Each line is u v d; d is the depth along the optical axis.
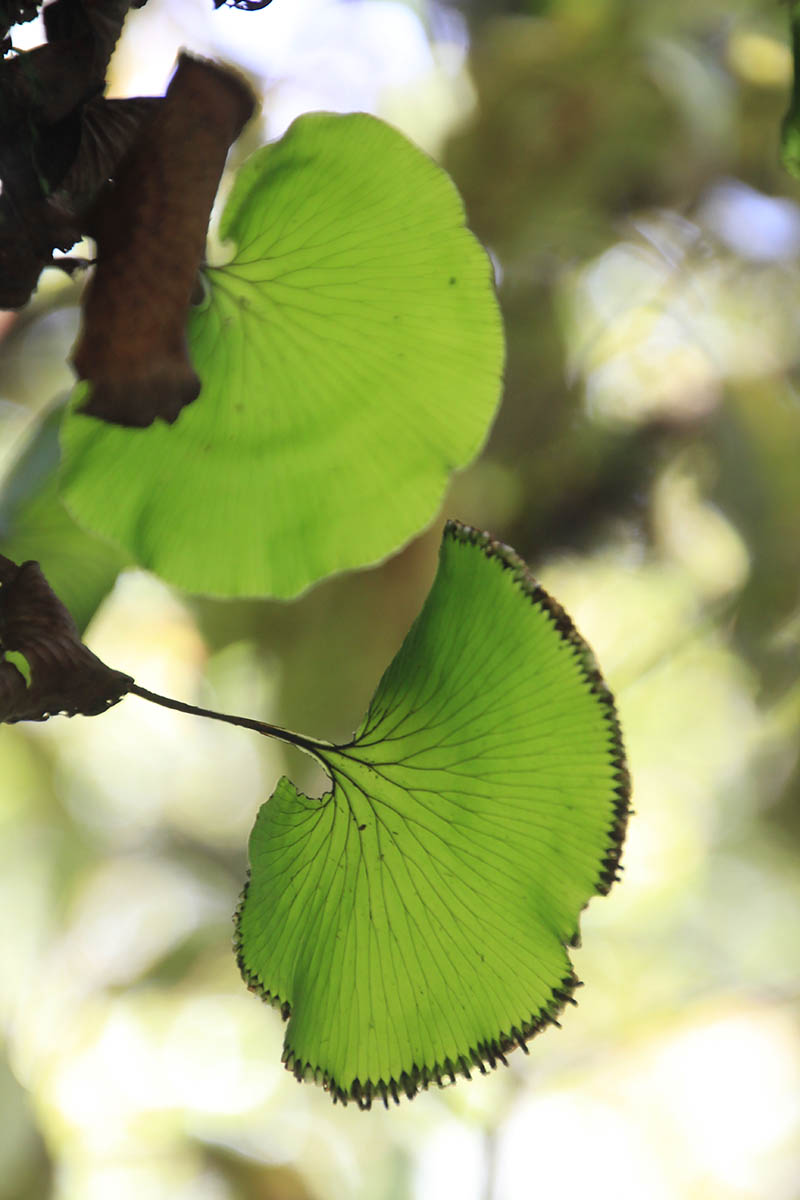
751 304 1.35
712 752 1.66
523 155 1.26
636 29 1.23
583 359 1.32
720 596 1.37
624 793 0.51
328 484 0.53
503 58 1.25
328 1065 0.52
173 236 0.49
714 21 1.29
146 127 0.49
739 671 1.51
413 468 0.53
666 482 1.32
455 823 0.51
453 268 0.52
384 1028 0.52
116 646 1.49
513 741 0.51
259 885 0.52
